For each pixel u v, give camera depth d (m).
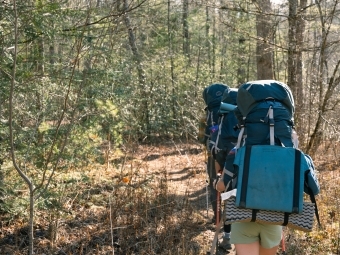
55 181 5.80
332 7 7.98
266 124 3.42
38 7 4.74
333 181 7.73
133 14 5.64
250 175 3.29
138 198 6.32
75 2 5.31
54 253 5.21
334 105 8.12
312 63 8.45
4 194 5.23
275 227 3.55
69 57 5.28
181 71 17.34
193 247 5.51
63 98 5.27
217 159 4.83
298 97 8.27
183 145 14.09
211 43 20.27
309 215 3.35
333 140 9.59
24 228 5.70
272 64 10.02
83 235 5.70
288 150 3.33
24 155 5.25
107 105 5.45
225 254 5.34
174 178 9.48
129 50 12.43
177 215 6.25
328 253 5.25
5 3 4.66
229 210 3.38
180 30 19.94
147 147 13.15
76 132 5.40
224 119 4.78
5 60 4.85
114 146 8.96
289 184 3.27
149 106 15.05
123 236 5.61
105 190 7.41
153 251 5.19
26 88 5.05
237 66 18.94
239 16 10.66
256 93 3.47
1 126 4.94
